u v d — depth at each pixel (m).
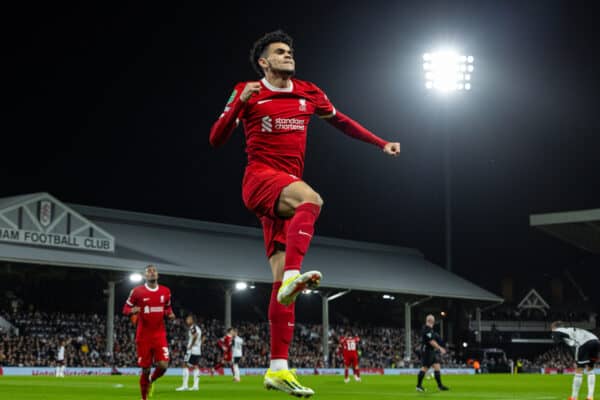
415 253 77.00
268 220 6.51
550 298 88.19
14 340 45.41
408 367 64.06
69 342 46.88
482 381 38.94
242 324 60.81
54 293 58.47
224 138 6.68
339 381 37.38
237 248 60.53
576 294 87.19
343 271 63.31
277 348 6.21
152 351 18.62
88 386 28.38
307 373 54.12
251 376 46.19
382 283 63.56
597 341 20.86
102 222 54.94
